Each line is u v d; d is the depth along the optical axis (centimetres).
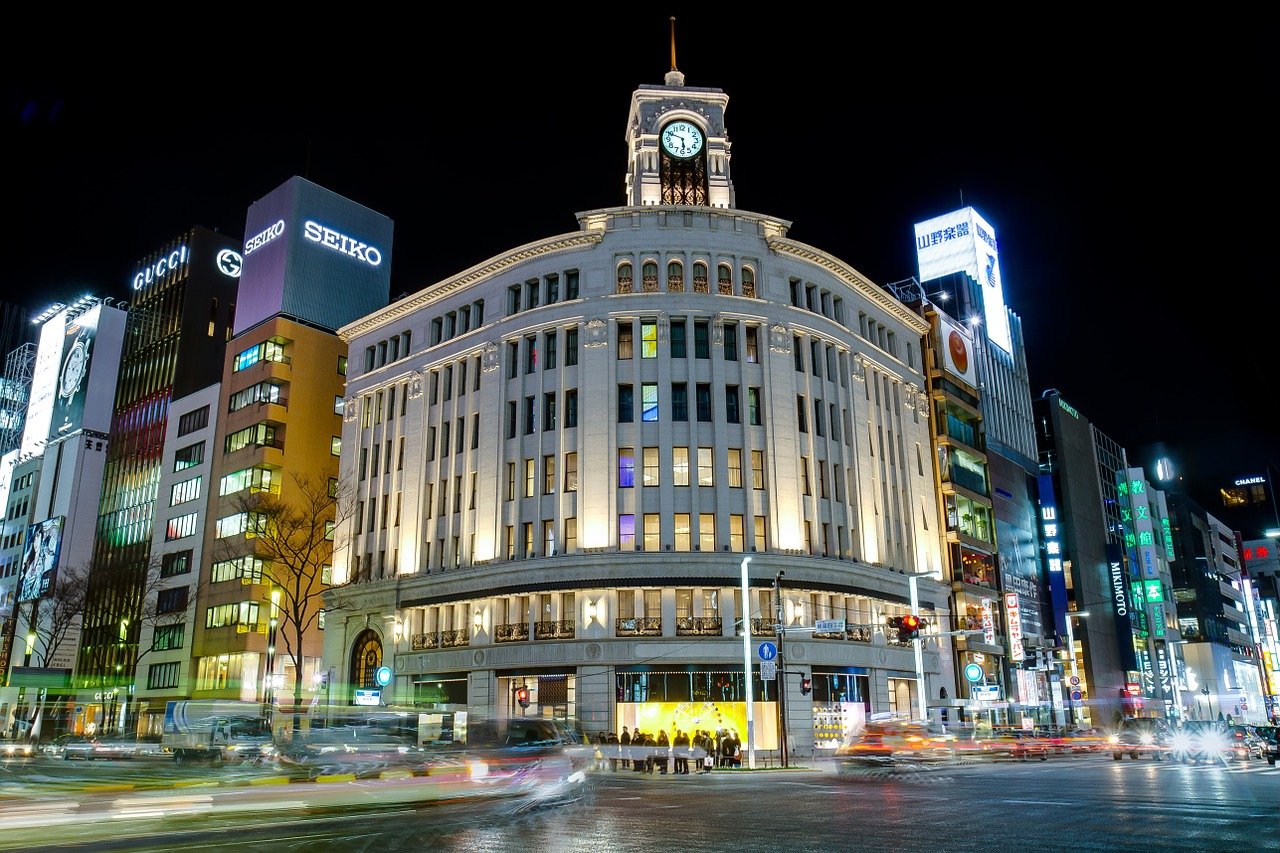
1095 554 8400
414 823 1627
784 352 5100
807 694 4178
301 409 7219
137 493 8412
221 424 7462
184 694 6994
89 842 1328
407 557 5400
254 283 7662
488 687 4747
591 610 4584
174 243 9219
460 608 5056
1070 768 3512
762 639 4534
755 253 5250
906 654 5209
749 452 4856
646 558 4575
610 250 5162
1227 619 11406
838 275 5619
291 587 6775
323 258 7638
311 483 7075
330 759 1962
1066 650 7425
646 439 4834
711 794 2345
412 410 5697
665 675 4472
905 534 5706
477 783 1820
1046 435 8450
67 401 9700
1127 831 1441
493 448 5150
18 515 9956
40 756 4662
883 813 1794
